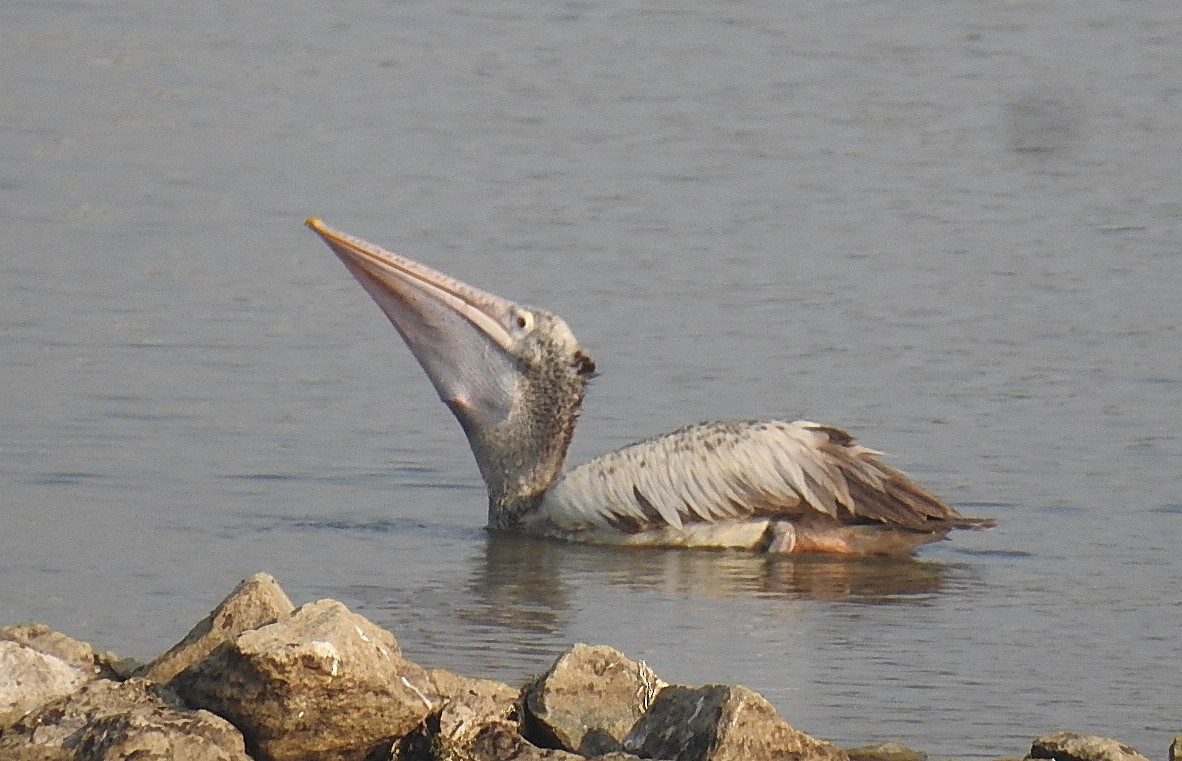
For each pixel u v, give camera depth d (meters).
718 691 9.02
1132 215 24.53
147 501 14.44
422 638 11.45
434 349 15.19
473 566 13.55
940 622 12.19
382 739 8.82
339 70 31.56
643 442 14.74
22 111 28.44
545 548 14.36
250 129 28.08
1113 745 9.34
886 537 14.32
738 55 32.84
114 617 11.55
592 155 27.03
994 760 9.55
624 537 14.55
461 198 24.77
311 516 14.41
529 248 22.58
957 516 14.15
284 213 23.98
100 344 18.62
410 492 15.29
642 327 19.64
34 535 13.42
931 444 16.31
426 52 32.88
